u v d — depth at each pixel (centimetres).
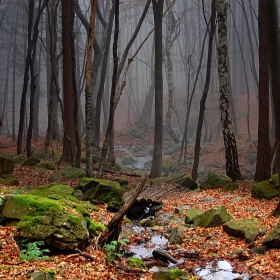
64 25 1803
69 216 656
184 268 680
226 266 676
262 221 871
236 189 1345
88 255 620
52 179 1464
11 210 679
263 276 612
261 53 1409
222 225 896
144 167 2803
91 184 1188
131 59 1664
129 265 661
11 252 561
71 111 1856
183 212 1105
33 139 3369
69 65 1833
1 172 1449
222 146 2966
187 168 2500
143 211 1224
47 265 542
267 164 1425
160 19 1769
